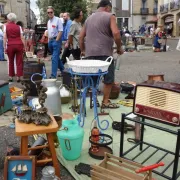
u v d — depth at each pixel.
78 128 2.64
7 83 4.06
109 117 3.81
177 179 2.36
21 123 2.27
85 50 3.98
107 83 4.02
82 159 2.68
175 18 35.94
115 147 2.92
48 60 10.65
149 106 2.27
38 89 2.42
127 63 9.91
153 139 3.11
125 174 2.14
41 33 15.48
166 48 16.14
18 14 39.38
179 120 2.11
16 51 5.94
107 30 3.76
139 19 42.97
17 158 2.11
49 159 2.37
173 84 2.29
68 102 4.41
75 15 6.12
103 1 3.89
